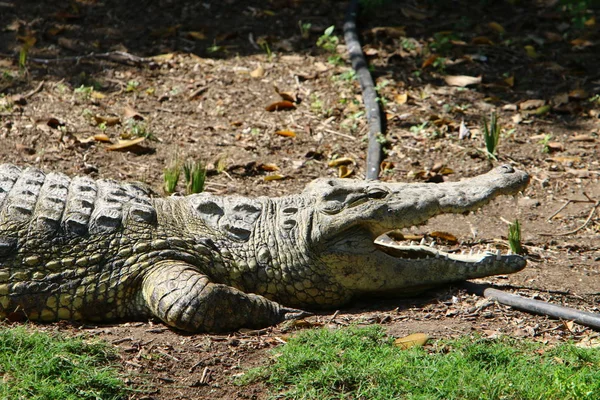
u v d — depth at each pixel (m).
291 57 16.20
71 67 15.42
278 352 7.64
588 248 10.98
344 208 9.08
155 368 7.40
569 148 13.70
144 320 8.64
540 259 10.60
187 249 8.90
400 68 16.02
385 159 13.17
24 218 8.62
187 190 11.54
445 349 7.77
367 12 17.72
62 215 8.74
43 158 12.33
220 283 8.98
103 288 8.53
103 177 12.05
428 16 17.94
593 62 16.44
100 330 8.22
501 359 7.46
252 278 9.09
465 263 9.35
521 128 14.28
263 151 13.26
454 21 17.77
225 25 17.31
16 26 16.64
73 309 8.49
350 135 13.79
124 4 17.81
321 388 7.04
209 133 13.67
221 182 12.31
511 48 16.81
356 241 9.13
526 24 17.73
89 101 14.25
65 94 14.41
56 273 8.48
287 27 17.36
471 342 7.80
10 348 7.26
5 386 6.71
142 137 13.26
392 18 17.81
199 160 12.46
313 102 14.69
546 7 18.38
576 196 12.42
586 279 9.98
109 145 12.96
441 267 9.30
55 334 7.75
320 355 7.41
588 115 14.70
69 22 17.06
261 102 14.70
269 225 9.27
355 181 9.41
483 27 17.53
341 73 15.61
